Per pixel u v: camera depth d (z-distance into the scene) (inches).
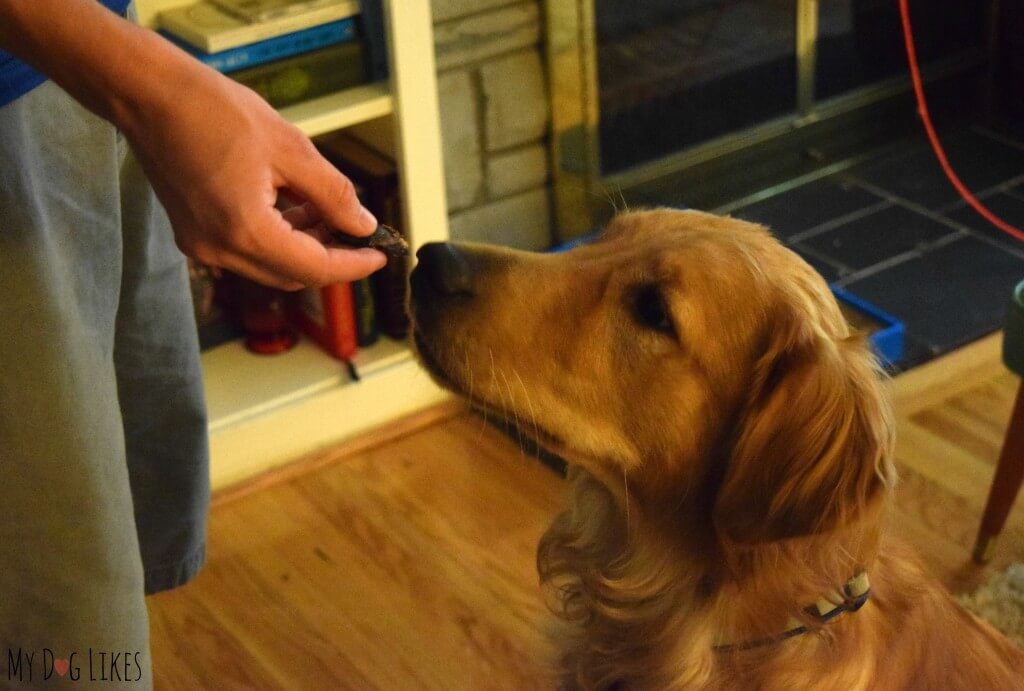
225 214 34.7
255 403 92.7
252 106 34.8
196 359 54.9
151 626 80.8
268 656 78.4
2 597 38.4
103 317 42.3
